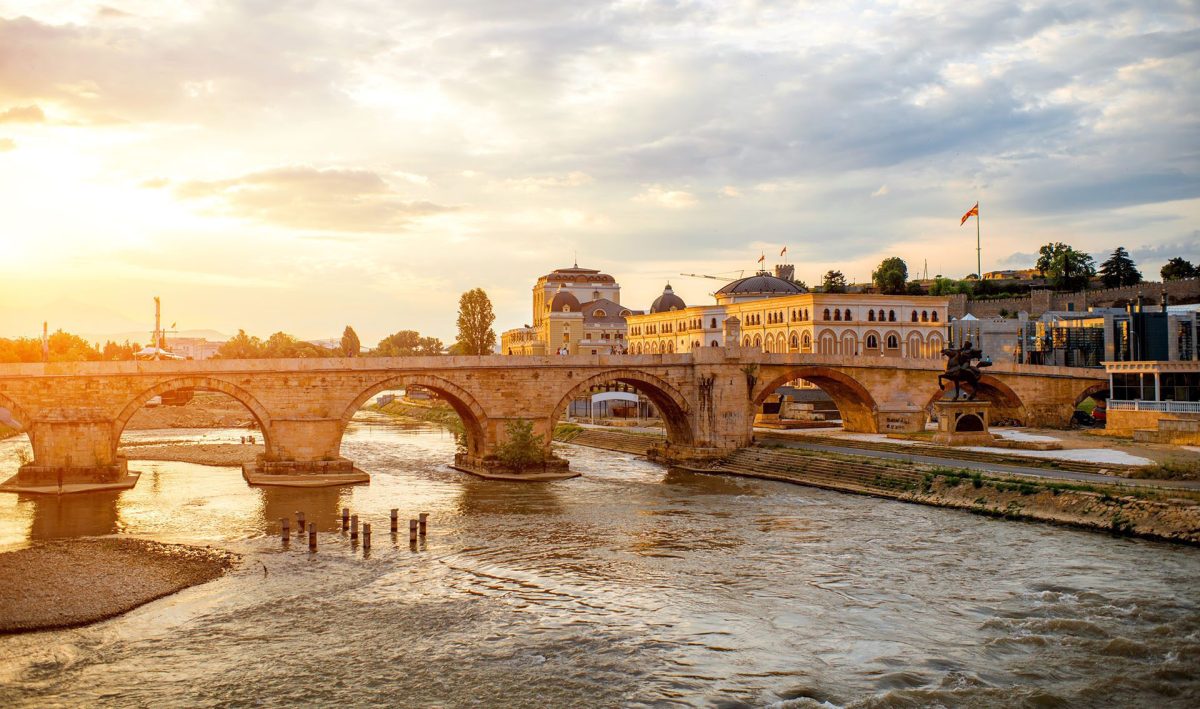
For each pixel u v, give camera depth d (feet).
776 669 147.43
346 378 335.67
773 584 192.75
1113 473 269.44
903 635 161.27
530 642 160.45
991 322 569.64
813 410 497.46
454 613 175.83
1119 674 143.33
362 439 521.65
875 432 410.31
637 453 425.69
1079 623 163.02
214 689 141.38
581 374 363.35
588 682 143.33
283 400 330.75
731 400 377.91
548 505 281.54
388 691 140.77
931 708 132.57
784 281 629.10
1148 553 208.85
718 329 609.83
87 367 314.35
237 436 528.63
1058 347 546.26
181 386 322.75
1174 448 322.75
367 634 164.55
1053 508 247.29
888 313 533.96
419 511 270.87
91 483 312.09
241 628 167.43
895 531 239.30
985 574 196.44
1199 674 142.61
